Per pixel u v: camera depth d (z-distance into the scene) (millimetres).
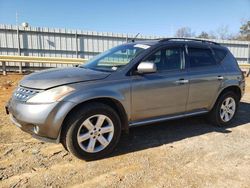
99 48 16266
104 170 3590
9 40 14289
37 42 14844
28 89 3734
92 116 3787
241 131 5398
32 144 4301
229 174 3586
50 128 3531
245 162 3959
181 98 4797
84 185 3213
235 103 5770
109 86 3922
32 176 3359
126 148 4336
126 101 4090
